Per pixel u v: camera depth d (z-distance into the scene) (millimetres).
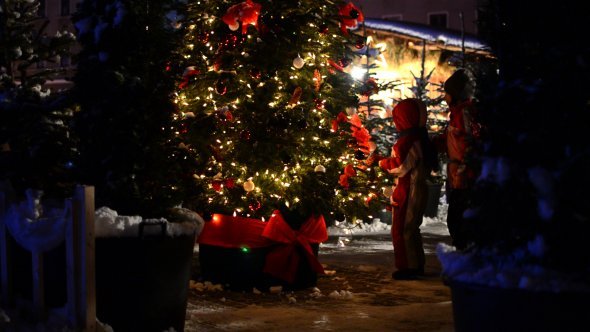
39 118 6066
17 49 7605
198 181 6781
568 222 3533
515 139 3746
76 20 5652
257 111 7602
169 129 5734
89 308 4969
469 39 23734
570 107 3719
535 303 3428
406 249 8422
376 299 7406
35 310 5340
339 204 8070
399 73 22828
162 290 5285
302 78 7836
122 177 5445
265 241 7629
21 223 5379
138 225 5133
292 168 7668
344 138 8094
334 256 10227
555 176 3545
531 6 3930
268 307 6945
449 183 7711
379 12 40625
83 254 4965
